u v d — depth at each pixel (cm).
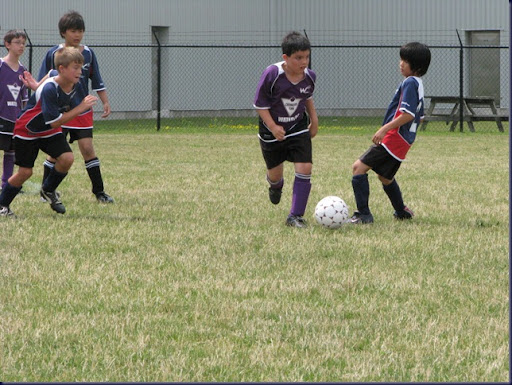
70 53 2434
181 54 9988
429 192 3303
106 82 9425
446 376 1238
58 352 1320
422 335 1420
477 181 3709
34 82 2530
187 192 3259
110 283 1747
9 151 3209
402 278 1811
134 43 9556
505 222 2584
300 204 2473
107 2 9362
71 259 1970
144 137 6669
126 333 1420
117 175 3875
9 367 1257
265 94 2434
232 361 1288
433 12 9781
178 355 1312
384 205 2938
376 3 9956
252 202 2981
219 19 10144
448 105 9788
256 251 2098
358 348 1367
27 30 8919
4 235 2253
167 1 9838
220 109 10212
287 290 1700
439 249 2139
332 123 8806
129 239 2228
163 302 1603
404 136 2495
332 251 2097
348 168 4259
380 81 10019
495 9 9519
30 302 1595
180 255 2048
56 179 2592
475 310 1572
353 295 1675
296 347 1359
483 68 9731
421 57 2453
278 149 2522
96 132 7312
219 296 1652
